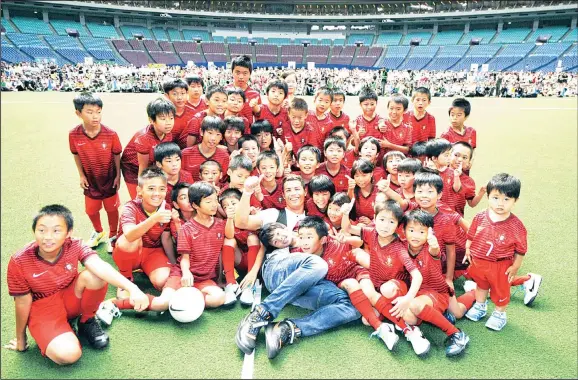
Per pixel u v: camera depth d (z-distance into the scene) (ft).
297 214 12.41
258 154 13.99
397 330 10.16
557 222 16.96
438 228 11.09
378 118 18.31
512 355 9.26
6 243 13.76
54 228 8.19
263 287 12.08
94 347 9.16
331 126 18.11
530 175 24.21
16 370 8.51
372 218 13.51
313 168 13.46
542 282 12.38
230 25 166.81
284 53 157.99
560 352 9.36
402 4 161.48
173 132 16.34
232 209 11.42
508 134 38.99
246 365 8.79
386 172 15.14
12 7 133.18
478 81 95.71
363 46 158.40
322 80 96.89
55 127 38.14
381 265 10.49
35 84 83.05
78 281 8.92
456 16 148.56
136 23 156.97
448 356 9.20
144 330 9.89
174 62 146.30
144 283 11.93
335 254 11.14
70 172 22.86
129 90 90.12
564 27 137.90
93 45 138.62
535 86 89.15
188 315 9.87
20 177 21.66
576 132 40.22
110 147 13.67
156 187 10.77
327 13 167.32
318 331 9.86
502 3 146.30
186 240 10.98
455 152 14.21
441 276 10.08
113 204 14.25
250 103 18.24
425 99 17.76
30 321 8.71
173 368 8.64
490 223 10.22
